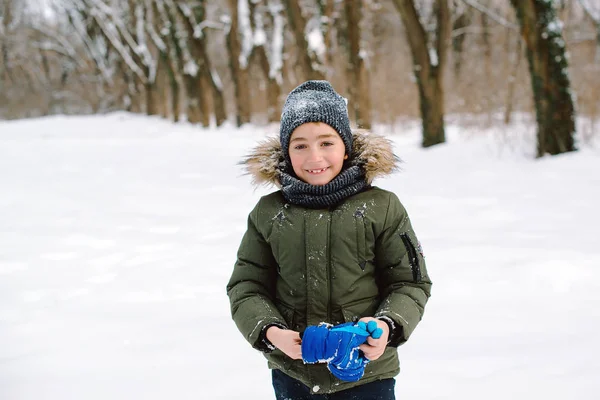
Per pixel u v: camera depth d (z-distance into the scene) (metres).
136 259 5.45
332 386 1.85
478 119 15.92
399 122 22.83
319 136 1.88
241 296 1.92
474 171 9.99
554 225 6.24
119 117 35.22
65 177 11.39
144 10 36.75
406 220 1.94
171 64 32.78
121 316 3.96
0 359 3.34
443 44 14.36
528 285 4.28
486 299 4.04
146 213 7.73
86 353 3.37
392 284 1.90
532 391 2.74
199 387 2.90
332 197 1.89
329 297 1.86
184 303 4.19
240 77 28.73
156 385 2.95
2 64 44.25
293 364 1.89
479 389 2.78
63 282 4.81
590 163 9.48
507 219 6.61
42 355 3.36
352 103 19.53
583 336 3.37
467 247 5.30
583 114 13.15
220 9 35.97
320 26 22.06
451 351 3.22
